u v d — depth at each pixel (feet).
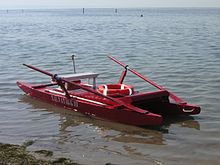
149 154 26.32
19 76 55.67
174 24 217.15
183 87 46.98
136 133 30.91
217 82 49.32
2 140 28.63
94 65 65.72
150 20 284.61
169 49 88.63
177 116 35.17
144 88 46.83
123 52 83.71
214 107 37.93
